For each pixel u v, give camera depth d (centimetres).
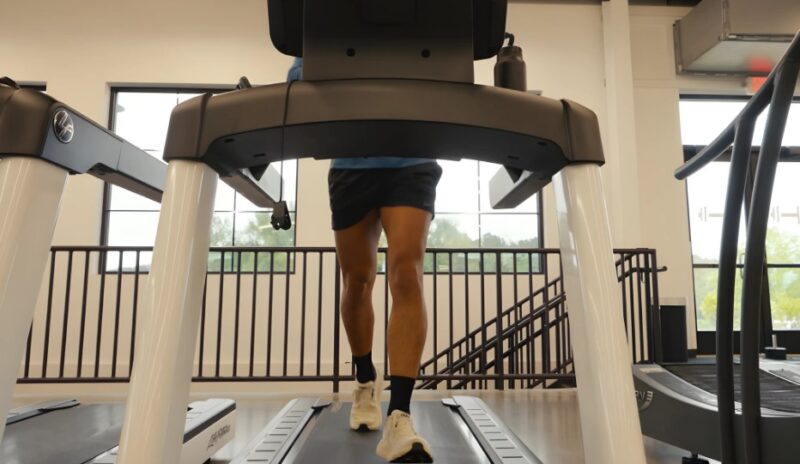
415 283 128
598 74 546
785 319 542
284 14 71
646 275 359
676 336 388
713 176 565
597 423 59
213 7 541
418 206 131
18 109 70
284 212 77
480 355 440
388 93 62
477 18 74
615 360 59
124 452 54
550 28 551
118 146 92
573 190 67
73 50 530
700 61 538
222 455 154
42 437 139
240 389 484
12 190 69
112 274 495
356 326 153
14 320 68
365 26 64
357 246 144
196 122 64
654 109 562
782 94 87
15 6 531
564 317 436
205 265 66
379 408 162
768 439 92
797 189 557
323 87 63
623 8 538
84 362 477
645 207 548
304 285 350
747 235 94
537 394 288
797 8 489
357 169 136
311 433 154
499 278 336
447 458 126
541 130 65
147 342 58
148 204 523
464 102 63
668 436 140
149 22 537
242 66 536
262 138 66
